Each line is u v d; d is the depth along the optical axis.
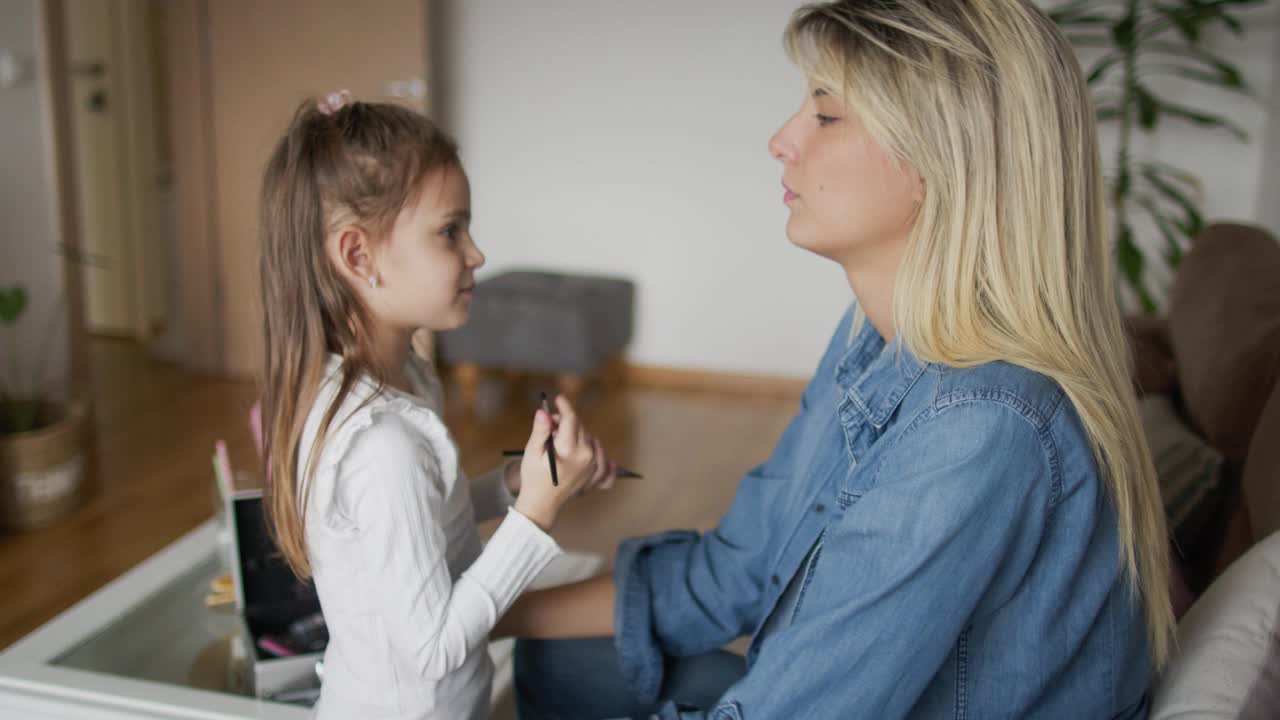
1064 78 0.97
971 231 0.97
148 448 3.76
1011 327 0.97
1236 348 1.73
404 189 1.07
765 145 4.63
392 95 4.49
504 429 4.13
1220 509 1.69
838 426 1.14
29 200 3.35
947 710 0.98
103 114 5.20
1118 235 3.99
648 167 4.79
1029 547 0.93
